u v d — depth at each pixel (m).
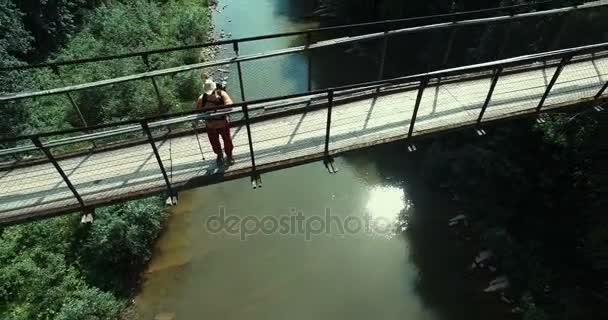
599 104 10.19
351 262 15.17
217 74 21.45
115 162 9.18
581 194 13.73
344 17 25.33
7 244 13.91
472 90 10.59
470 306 13.86
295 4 27.81
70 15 21.52
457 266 14.85
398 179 17.83
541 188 14.62
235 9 27.25
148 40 21.23
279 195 17.25
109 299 13.19
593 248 12.67
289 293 14.32
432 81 10.88
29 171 9.08
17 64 17.09
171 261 15.02
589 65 11.17
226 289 14.38
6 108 15.93
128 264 14.52
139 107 17.47
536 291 13.17
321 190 17.50
